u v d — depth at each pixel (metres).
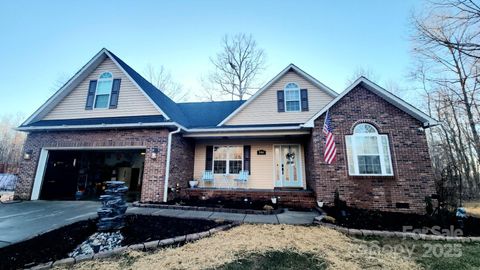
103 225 5.14
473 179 16.80
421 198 7.65
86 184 12.44
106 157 14.50
